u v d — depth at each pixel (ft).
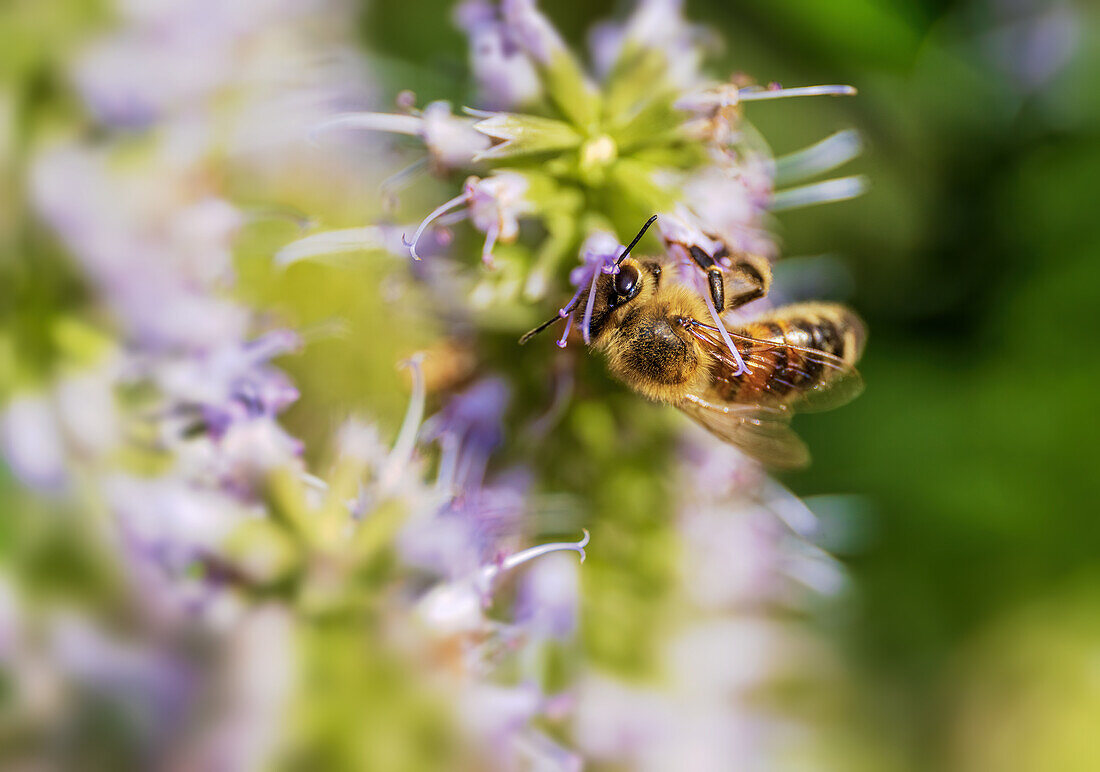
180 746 0.52
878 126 0.62
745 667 0.56
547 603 0.54
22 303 0.54
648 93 0.53
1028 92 0.64
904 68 0.62
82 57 0.54
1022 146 0.64
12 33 0.53
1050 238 0.64
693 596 0.56
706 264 0.53
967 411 0.63
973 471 0.63
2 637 0.53
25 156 0.53
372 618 0.53
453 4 0.58
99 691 0.53
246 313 0.54
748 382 0.55
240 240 0.55
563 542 0.55
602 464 0.55
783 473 0.60
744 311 0.55
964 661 0.63
